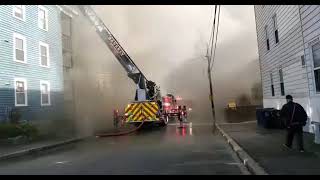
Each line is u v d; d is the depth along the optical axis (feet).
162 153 44.06
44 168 36.47
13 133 60.18
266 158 34.14
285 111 38.55
